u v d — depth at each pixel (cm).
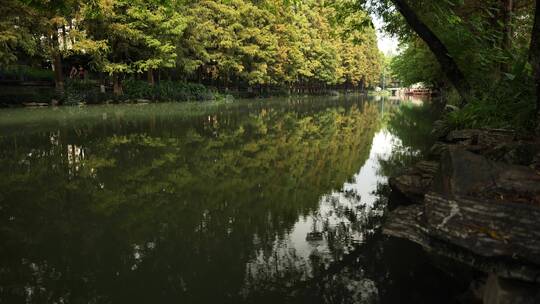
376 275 339
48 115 1648
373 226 460
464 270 314
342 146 1030
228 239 416
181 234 431
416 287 318
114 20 2284
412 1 804
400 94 7594
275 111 2267
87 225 453
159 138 1109
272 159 844
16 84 2206
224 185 631
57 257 370
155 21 2423
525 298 217
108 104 2420
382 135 1255
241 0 3272
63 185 614
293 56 4238
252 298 303
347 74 6662
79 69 2772
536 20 398
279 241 414
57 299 299
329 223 470
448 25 825
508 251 226
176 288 317
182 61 2900
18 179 646
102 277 334
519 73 573
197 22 2916
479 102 684
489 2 1002
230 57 3231
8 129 1223
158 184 629
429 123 1655
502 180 292
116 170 717
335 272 344
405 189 514
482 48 848
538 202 259
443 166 342
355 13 944
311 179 680
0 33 1659
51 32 1917
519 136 459
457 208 262
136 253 379
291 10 4388
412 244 406
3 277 333
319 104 3228
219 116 1833
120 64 2412
